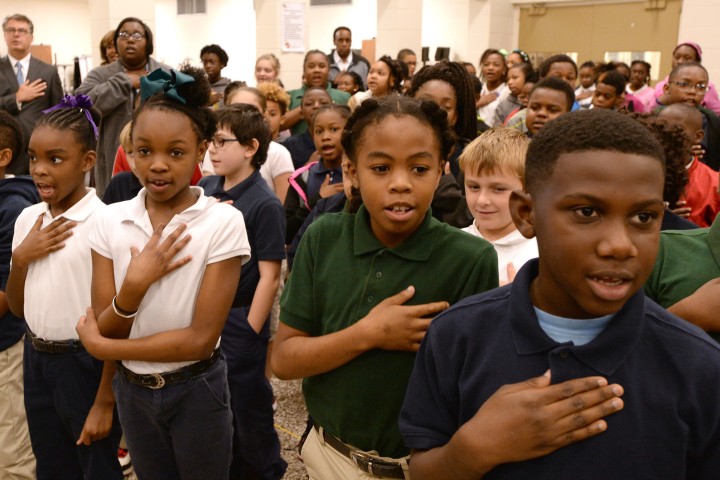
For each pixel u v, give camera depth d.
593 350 0.97
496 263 1.44
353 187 1.68
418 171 1.35
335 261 1.52
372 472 1.44
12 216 2.37
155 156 1.77
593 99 5.31
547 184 0.95
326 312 1.52
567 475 0.96
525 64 6.48
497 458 0.96
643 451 0.95
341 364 1.41
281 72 9.63
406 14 9.57
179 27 15.71
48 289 2.05
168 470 1.99
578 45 10.92
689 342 0.98
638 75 7.91
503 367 1.04
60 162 2.05
